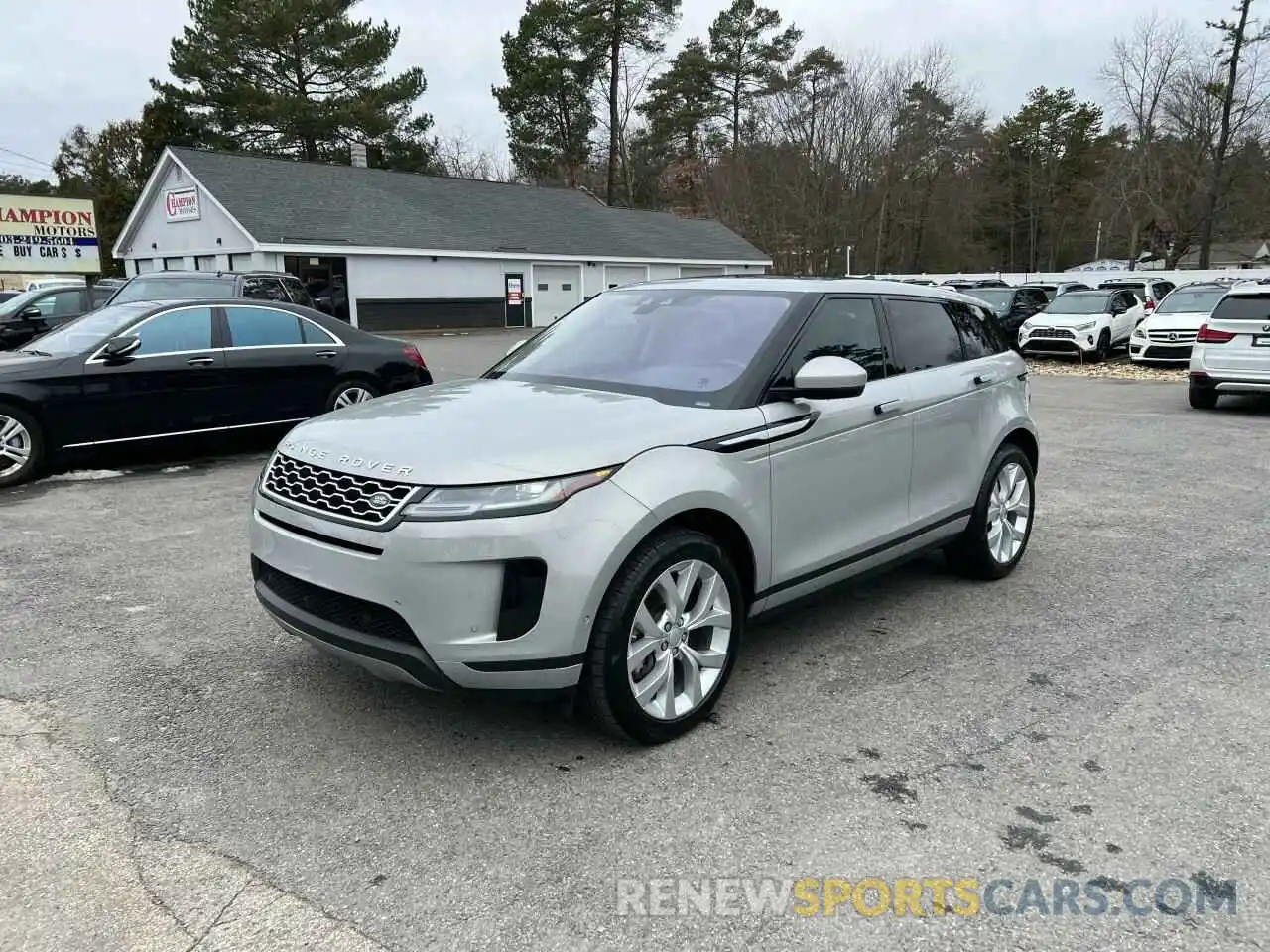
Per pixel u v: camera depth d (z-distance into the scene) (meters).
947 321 4.88
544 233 33.94
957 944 2.31
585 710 3.19
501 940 2.32
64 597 4.84
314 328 9.05
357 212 29.22
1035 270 64.19
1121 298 20.81
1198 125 41.34
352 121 39.03
